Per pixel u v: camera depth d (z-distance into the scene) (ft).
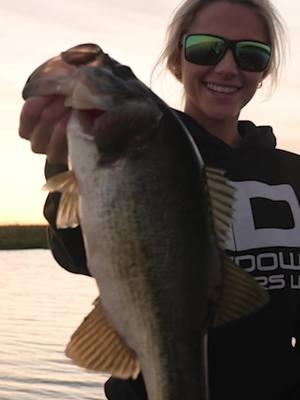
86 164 1.85
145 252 1.83
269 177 2.78
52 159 1.95
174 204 1.85
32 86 1.92
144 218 1.83
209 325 1.89
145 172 1.84
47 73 1.90
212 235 1.90
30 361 6.72
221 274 1.90
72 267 2.26
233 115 2.74
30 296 12.64
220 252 1.90
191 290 1.85
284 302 2.59
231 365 2.50
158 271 1.83
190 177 1.88
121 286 1.83
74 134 1.87
